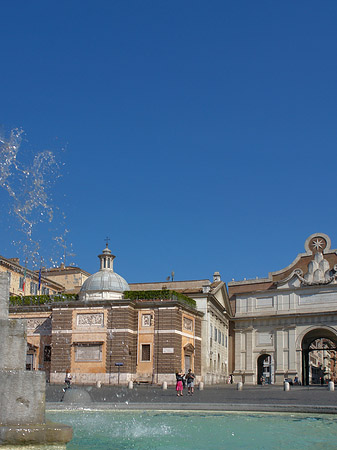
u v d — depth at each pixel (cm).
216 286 7431
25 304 6406
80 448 1359
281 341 8012
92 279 6281
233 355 8325
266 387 6247
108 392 4541
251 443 1488
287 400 3425
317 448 1392
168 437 1603
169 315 5853
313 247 8112
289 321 8025
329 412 2398
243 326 8362
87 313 5947
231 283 8662
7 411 1090
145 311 5944
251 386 6631
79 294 6269
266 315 8162
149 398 3781
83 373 5806
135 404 2664
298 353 7850
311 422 2080
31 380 1116
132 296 6109
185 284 7619
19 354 1134
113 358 5744
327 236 8031
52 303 6059
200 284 7556
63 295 6347
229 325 8462
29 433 1055
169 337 5794
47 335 6241
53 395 4075
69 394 2850
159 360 5759
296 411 2473
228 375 8175
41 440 1060
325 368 14462
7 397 1095
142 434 1670
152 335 5853
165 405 2642
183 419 2191
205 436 1634
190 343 6238
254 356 8175
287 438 1599
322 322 7769
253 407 2548
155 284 7794
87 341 5859
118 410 2580
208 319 6794
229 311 8156
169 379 5684
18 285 6969
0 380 1098
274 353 8044
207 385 6550
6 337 1130
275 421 2116
